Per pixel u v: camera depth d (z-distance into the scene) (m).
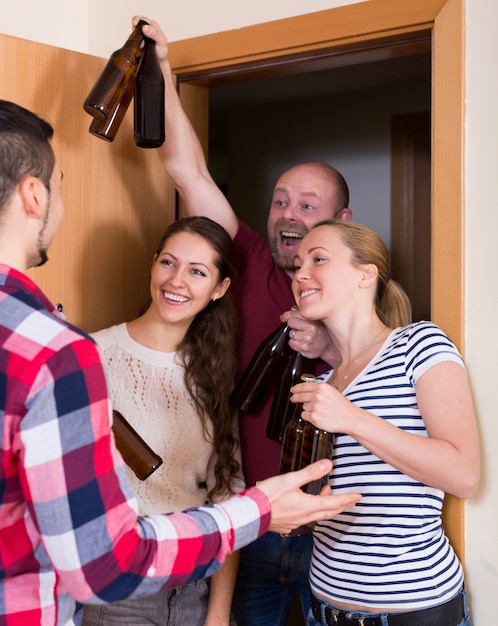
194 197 1.96
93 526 0.88
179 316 1.71
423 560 1.43
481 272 1.61
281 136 3.88
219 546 1.00
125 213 2.05
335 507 1.13
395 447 1.32
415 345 1.46
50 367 0.90
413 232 3.61
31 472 0.88
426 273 3.60
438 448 1.33
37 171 1.01
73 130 1.92
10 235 1.00
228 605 1.77
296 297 1.64
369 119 3.66
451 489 1.35
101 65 1.97
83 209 1.95
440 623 1.43
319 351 1.75
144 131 1.66
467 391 1.41
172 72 2.11
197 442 1.75
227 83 2.20
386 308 1.67
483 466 1.60
